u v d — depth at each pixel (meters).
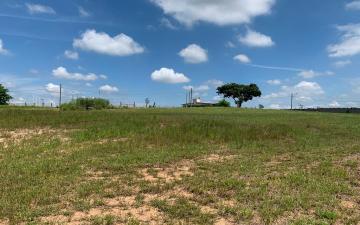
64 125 21.72
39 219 7.60
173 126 21.78
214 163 12.83
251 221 7.58
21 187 9.79
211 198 8.86
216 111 52.38
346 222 7.50
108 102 58.69
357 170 11.73
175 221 7.52
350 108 66.31
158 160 13.22
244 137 18.89
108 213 7.95
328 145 17.17
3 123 21.75
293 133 20.88
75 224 7.36
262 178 10.59
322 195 9.02
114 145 16.02
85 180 10.55
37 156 13.97
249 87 102.56
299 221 7.46
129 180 10.55
